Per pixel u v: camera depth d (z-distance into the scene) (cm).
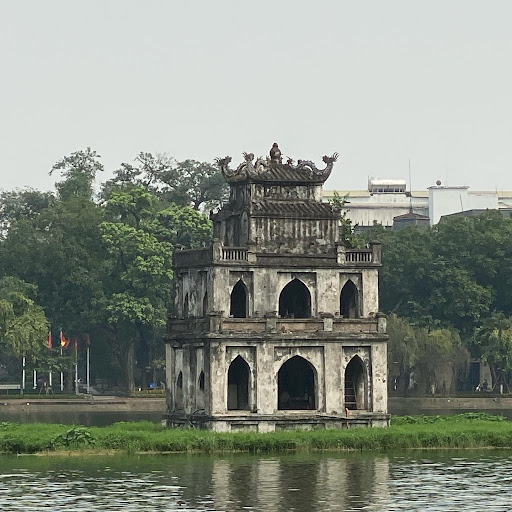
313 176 13588
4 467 11225
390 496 9888
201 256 13412
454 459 11725
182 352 13675
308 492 10062
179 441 12194
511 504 9588
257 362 13125
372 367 13475
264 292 13275
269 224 13388
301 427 13175
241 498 9825
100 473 10888
